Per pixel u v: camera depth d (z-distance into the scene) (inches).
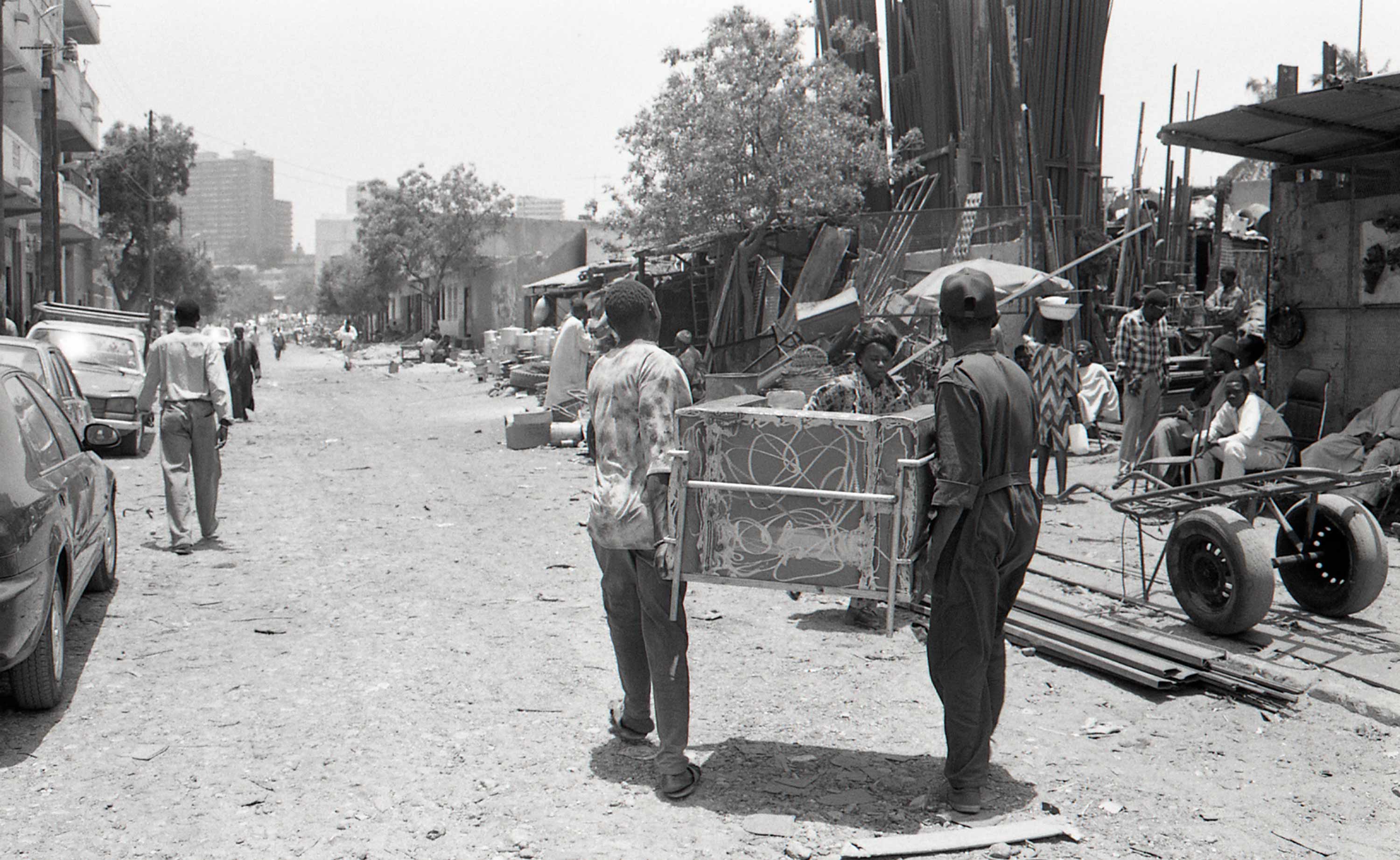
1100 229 931.3
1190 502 260.4
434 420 867.4
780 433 169.5
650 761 186.1
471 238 2194.9
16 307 1332.4
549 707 212.8
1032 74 905.5
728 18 836.6
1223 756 189.3
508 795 172.4
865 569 167.5
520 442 655.1
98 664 238.8
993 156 866.1
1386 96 366.9
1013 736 198.7
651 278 984.9
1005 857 151.5
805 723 204.8
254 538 382.9
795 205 840.9
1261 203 950.4
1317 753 190.5
